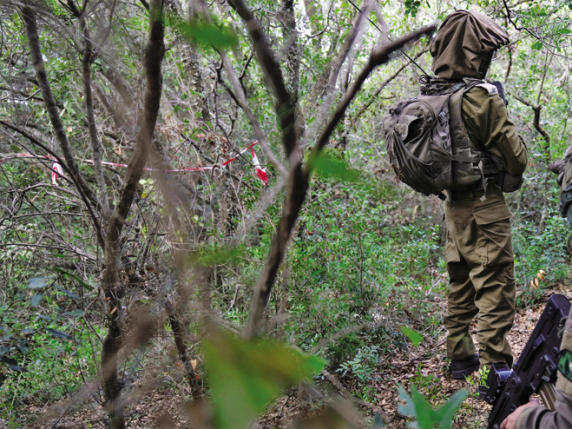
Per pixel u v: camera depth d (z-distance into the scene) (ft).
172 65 10.87
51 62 7.93
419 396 1.19
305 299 9.50
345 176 0.83
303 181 0.84
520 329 11.98
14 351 9.06
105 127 10.18
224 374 0.68
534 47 13.09
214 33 0.69
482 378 8.05
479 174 8.05
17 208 8.18
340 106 0.86
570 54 17.71
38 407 8.71
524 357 4.48
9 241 9.25
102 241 6.27
